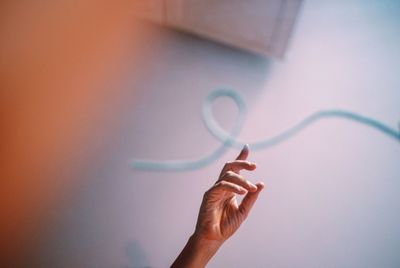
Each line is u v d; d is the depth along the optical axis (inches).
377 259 53.8
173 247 55.3
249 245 54.2
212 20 68.1
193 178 60.7
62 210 57.2
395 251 54.3
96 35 69.6
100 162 61.2
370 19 74.7
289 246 54.5
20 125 61.7
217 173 61.3
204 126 65.6
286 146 63.0
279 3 63.3
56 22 68.2
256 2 63.9
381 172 60.4
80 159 61.1
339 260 53.7
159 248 55.3
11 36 65.7
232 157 62.7
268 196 58.1
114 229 56.5
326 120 65.5
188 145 63.7
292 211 57.1
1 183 57.8
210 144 64.0
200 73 70.4
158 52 71.2
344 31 74.1
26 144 60.8
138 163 61.3
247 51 72.8
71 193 58.5
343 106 66.6
